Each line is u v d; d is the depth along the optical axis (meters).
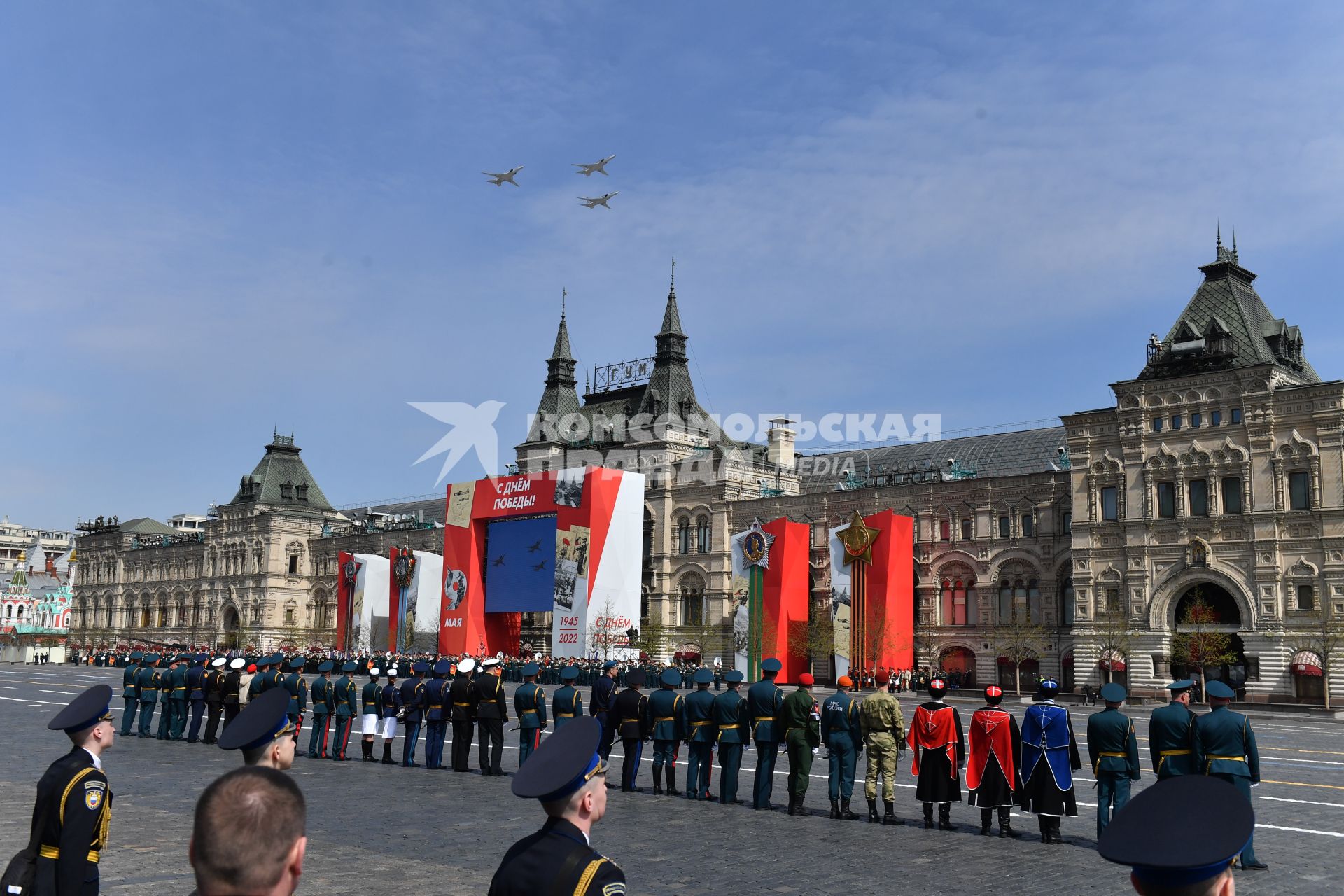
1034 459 116.25
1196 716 22.80
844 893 18.62
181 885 18.33
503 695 35.16
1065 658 97.00
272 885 5.66
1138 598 89.50
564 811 8.27
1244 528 84.69
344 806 27.75
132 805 26.83
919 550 108.00
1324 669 77.38
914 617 108.62
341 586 149.12
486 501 123.31
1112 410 92.38
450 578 125.75
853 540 103.38
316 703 40.16
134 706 47.75
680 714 30.75
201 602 185.75
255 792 5.77
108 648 181.62
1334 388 81.31
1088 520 92.94
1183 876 6.02
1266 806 28.69
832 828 25.28
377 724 40.12
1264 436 84.50
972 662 103.94
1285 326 88.81
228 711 42.25
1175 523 88.12
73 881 11.21
